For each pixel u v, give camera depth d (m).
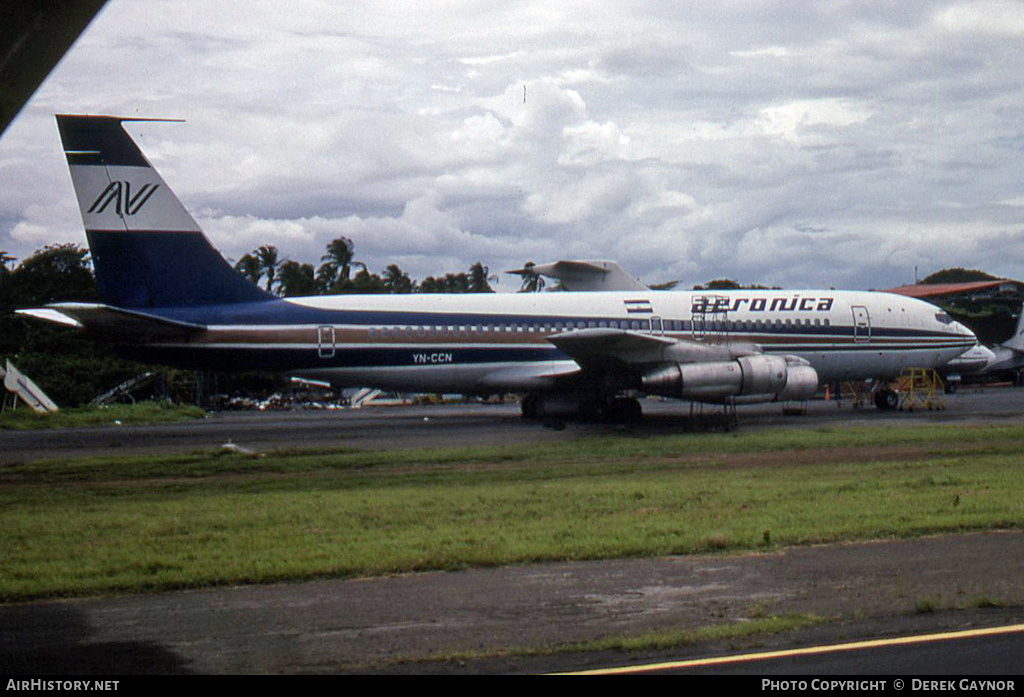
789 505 16.62
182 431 38.69
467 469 24.53
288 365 36.03
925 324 42.56
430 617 9.84
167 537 14.66
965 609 9.73
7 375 53.09
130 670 8.34
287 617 9.95
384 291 102.00
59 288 77.56
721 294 40.72
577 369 38.09
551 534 14.22
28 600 10.96
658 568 12.00
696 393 35.41
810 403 52.66
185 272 35.12
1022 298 94.25
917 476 20.55
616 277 57.09
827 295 41.72
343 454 28.16
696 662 8.23
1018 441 28.52
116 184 34.28
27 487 22.67
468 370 37.81
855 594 10.41
